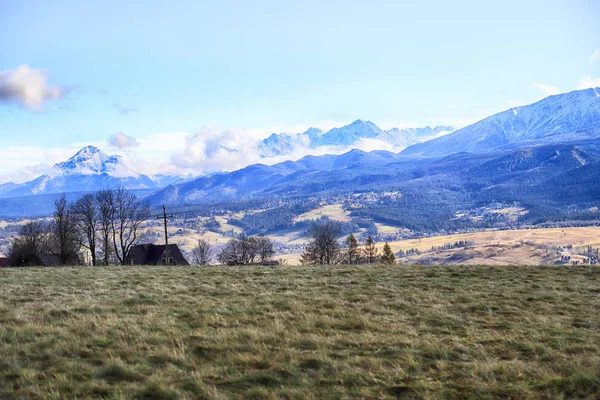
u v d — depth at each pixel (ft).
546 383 32.45
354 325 49.62
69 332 44.70
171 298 65.87
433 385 32.19
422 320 52.95
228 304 60.95
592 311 59.21
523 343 42.78
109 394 30.25
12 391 30.17
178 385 31.60
